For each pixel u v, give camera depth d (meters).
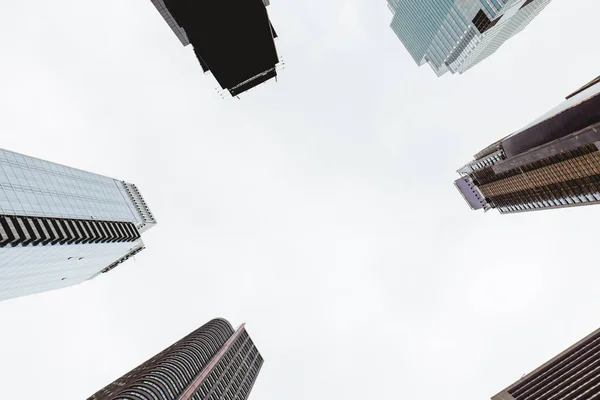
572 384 53.22
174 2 31.58
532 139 70.50
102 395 105.75
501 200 94.38
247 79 46.75
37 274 68.44
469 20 117.50
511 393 57.94
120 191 100.50
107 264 97.44
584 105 54.31
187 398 97.88
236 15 34.03
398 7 160.50
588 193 58.84
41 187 65.88
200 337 140.12
